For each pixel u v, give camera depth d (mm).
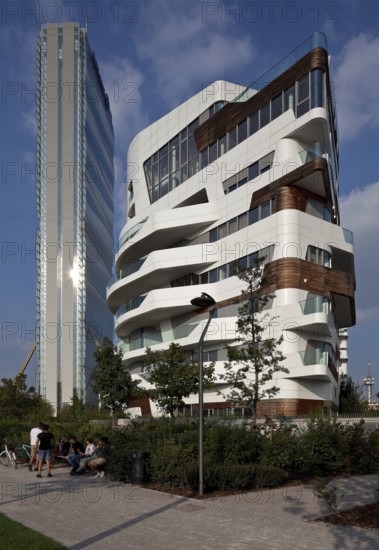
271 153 31594
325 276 30094
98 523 8492
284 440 13695
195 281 36062
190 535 7680
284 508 9625
